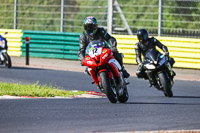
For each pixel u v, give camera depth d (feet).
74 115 93.71
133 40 226.79
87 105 109.50
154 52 137.49
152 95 143.23
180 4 254.27
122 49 228.63
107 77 110.11
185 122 89.86
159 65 133.80
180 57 217.15
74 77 184.24
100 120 89.04
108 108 105.40
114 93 114.73
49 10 305.73
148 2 287.28
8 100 113.39
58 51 241.96
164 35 229.66
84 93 137.39
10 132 76.13
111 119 90.58
